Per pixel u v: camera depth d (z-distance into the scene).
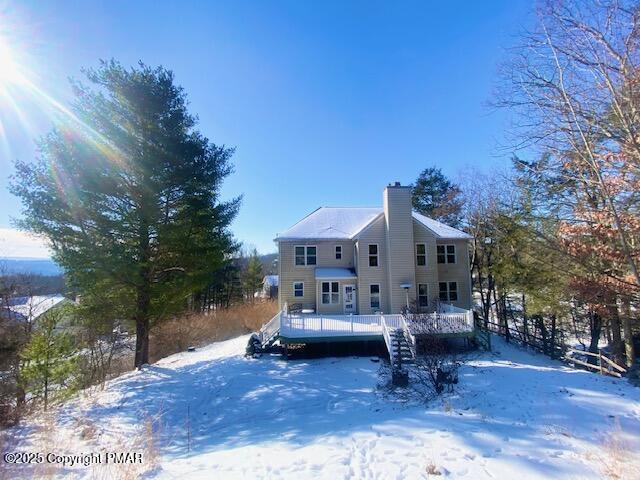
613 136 6.96
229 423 10.80
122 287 17.84
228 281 53.59
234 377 15.12
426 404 10.27
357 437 7.79
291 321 18.28
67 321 18.41
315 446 7.43
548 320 27.00
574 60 6.79
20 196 15.45
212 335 30.03
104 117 16.89
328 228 25.38
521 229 11.37
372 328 18.52
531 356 19.66
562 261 10.93
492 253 26.47
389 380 13.50
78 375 15.72
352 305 23.41
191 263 18.55
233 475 6.07
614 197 7.86
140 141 17.70
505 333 24.98
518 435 7.55
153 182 17.28
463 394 10.93
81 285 16.41
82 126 16.41
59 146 15.98
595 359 20.52
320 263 24.42
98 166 16.48
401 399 11.18
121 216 17.20
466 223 32.22
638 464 6.11
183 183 18.33
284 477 5.91
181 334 27.44
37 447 8.81
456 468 6.05
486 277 30.50
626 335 16.38
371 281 23.03
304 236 24.19
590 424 8.27
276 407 11.82
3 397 13.21
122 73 17.84
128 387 14.51
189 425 10.84
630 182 7.49
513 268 21.72
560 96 7.27
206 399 13.03
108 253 16.39
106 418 11.37
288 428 9.50
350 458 6.62
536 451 6.72
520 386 11.76
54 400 13.95
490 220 23.30
